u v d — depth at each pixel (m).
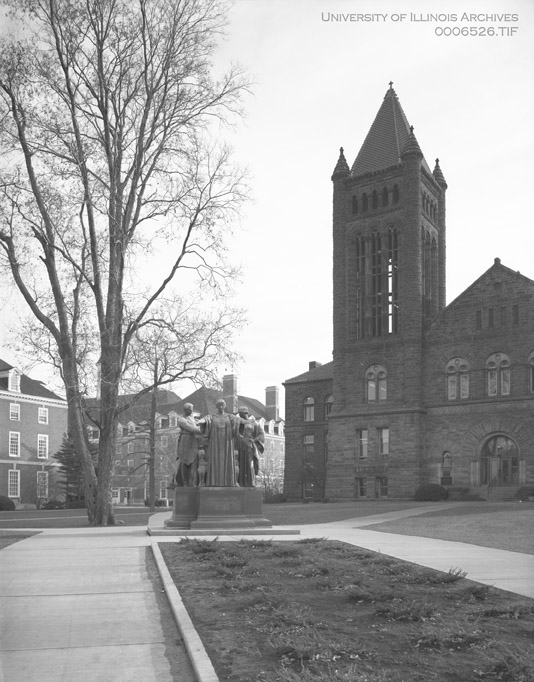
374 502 57.88
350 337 67.31
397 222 66.38
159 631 9.14
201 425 24.23
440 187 71.69
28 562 15.68
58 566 15.00
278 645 7.86
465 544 19.75
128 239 33.66
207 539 20.64
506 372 59.47
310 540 19.66
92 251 33.00
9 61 30.27
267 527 23.67
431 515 35.81
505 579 12.59
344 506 49.69
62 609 10.45
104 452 33.12
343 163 69.94
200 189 34.19
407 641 8.13
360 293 68.38
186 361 35.19
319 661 7.41
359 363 66.38
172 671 7.51
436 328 63.19
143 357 36.19
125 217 33.81
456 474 59.94
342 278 68.38
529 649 7.75
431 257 68.88
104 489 32.91
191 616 9.52
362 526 28.98
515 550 18.28
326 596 10.84
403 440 61.97
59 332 32.62
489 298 60.91
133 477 94.00
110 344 32.84
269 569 13.79
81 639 8.75
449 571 12.70
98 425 33.47
